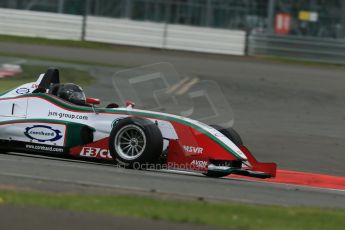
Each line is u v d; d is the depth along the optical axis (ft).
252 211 76.33
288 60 316.19
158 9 379.55
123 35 331.57
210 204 78.38
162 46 329.31
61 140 115.85
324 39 314.35
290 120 198.39
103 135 113.39
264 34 323.16
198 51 327.06
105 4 372.58
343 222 74.90
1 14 334.03
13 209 68.64
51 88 121.70
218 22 373.61
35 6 365.20
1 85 204.03
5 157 112.88
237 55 324.60
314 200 95.55
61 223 64.54
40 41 321.52
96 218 67.05
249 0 369.71
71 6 362.33
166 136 111.45
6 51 279.69
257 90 238.07
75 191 81.61
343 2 362.94
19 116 119.75
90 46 319.88
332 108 220.84
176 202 78.07
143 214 69.36
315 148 166.50
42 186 83.35
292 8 366.84
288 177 133.28
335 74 284.00
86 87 218.18
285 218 74.13
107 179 94.02
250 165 112.68
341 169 147.74
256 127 185.06
